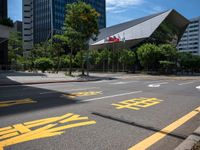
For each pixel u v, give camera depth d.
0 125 6.35
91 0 121.12
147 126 6.52
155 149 4.84
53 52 71.19
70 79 27.23
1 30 28.02
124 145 5.02
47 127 6.20
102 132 5.87
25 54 113.56
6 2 52.19
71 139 5.31
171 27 85.81
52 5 111.94
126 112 8.30
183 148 4.50
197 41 155.88
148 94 13.64
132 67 73.25
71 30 36.59
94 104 9.84
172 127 6.48
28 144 4.96
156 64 64.88
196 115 8.06
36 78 27.42
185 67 84.88
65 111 8.27
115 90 15.53
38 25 118.69
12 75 32.34
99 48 89.38
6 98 11.46
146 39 76.88
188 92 14.98
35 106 9.24
